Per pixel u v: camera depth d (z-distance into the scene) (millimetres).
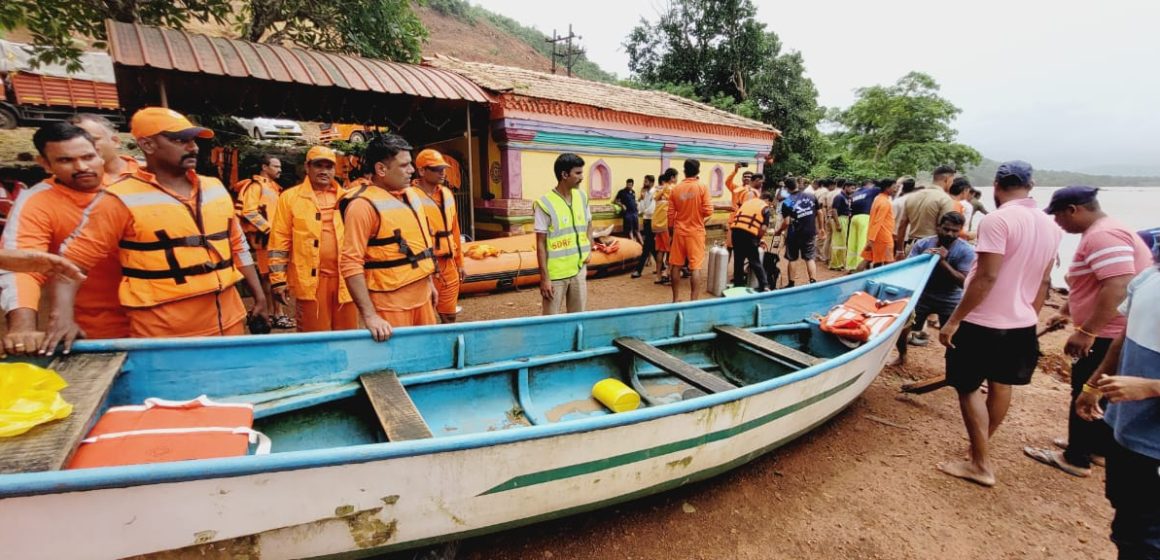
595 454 2408
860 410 4297
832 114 29938
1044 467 3514
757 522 2891
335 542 1971
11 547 1516
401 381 3100
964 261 4711
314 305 4125
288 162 10672
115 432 2014
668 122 11695
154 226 2496
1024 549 2754
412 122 11000
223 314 2873
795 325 4738
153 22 8016
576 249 4367
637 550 2646
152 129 2441
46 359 2211
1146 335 1862
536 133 9469
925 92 27031
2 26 6664
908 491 3209
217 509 1720
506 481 2223
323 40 9547
